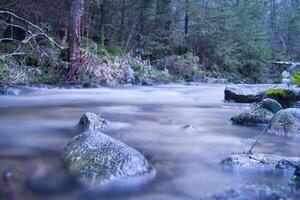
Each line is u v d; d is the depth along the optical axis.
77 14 12.27
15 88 10.37
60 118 6.78
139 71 15.75
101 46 15.52
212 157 4.23
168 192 3.16
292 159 3.82
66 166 3.66
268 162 3.81
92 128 5.61
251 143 4.98
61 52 12.65
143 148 4.62
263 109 6.52
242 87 10.49
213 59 21.97
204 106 9.13
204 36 21.36
